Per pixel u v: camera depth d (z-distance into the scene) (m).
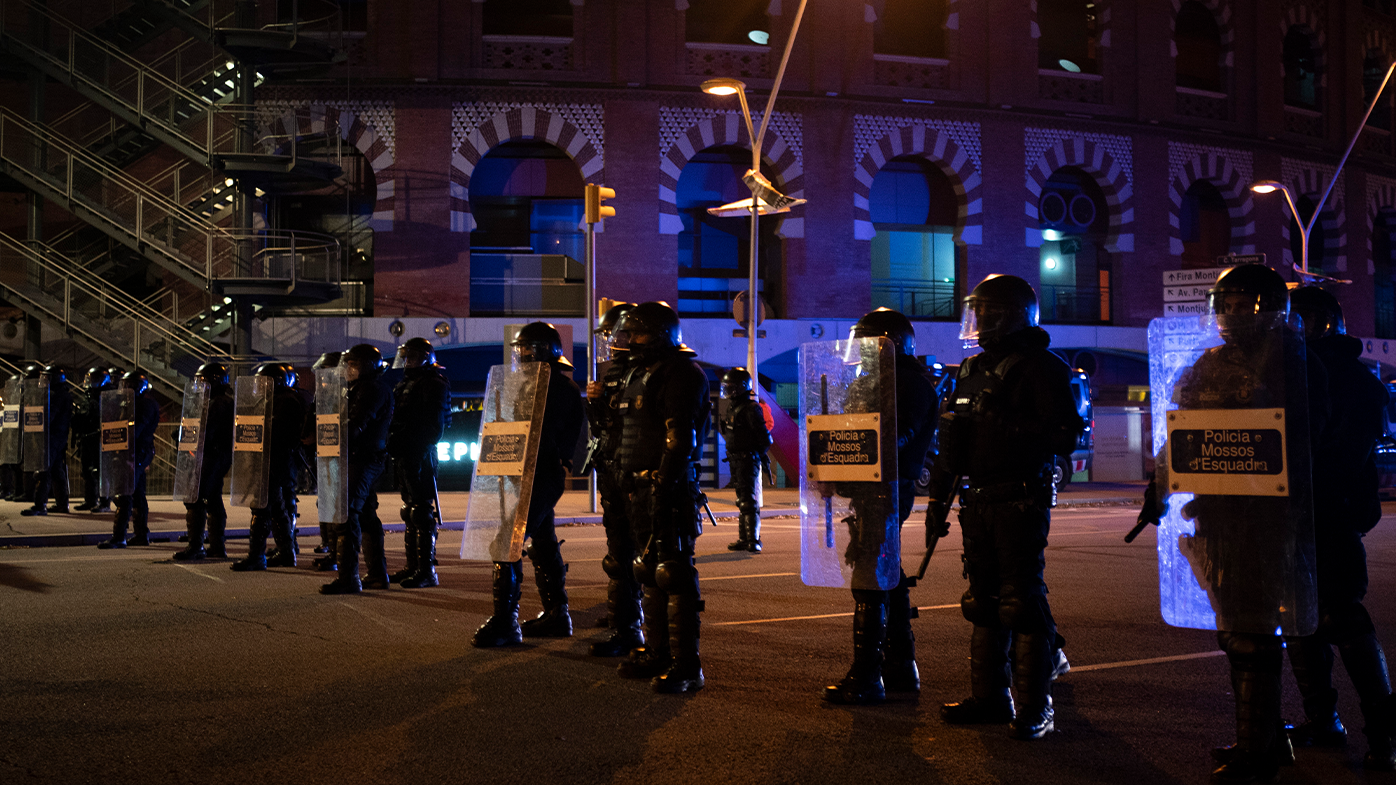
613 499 6.56
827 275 25.53
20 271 23.36
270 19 24.11
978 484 4.89
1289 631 3.96
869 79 25.83
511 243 25.31
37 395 16.78
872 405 5.34
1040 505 4.75
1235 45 28.94
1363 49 31.11
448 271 24.19
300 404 10.99
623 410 6.07
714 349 24.98
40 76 23.09
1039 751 4.58
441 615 8.02
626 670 5.98
